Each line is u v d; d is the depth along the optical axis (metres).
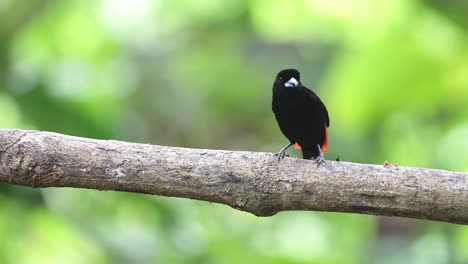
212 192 8.14
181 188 8.16
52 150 8.21
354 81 13.19
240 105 20.39
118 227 12.52
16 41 14.55
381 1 13.11
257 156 8.16
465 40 12.83
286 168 8.09
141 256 12.37
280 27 14.56
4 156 8.23
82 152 8.22
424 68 13.02
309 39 17.91
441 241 14.69
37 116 12.37
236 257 14.49
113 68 17.11
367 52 13.13
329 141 16.64
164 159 8.17
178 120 19.94
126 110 17.58
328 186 8.02
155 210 12.77
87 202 12.41
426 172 7.97
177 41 19.67
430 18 12.88
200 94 20.19
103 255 11.97
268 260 14.55
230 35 19.45
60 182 8.27
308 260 14.75
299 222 17.27
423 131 14.02
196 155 8.18
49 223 11.59
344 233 17.05
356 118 13.41
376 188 7.96
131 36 17.20
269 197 8.10
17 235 11.45
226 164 8.13
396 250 15.62
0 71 12.95
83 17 15.83
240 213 17.16
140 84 19.34
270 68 20.02
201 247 13.84
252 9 14.62
